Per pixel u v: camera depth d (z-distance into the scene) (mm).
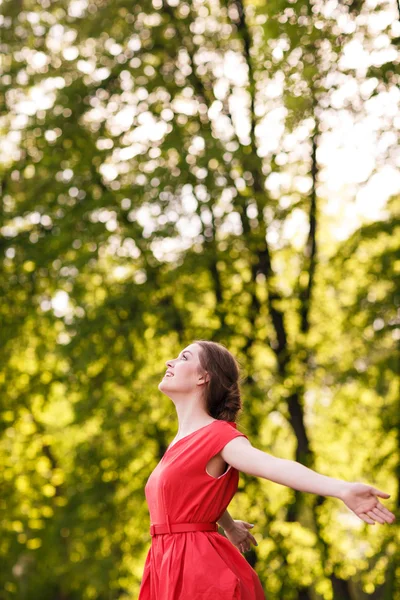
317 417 15422
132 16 14836
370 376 13969
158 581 3695
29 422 17188
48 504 16875
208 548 3621
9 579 17094
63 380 15211
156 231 13984
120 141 14852
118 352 14430
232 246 14172
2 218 15227
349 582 14992
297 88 12031
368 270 13805
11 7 15406
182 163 13844
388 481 14586
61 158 15055
